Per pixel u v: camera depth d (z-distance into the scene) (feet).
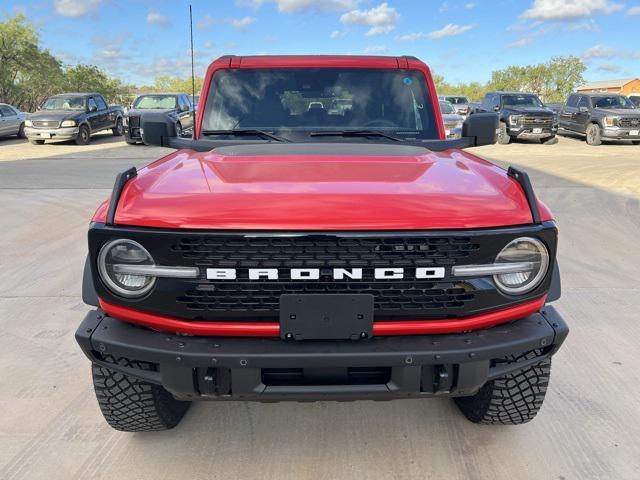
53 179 36.40
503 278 6.93
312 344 6.69
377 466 8.52
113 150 56.29
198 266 6.63
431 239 6.60
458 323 6.88
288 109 11.30
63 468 8.46
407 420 9.70
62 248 20.34
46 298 15.40
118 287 6.86
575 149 57.06
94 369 8.02
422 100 11.48
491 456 8.72
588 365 11.48
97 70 162.09
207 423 9.65
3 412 9.87
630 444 8.97
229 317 6.78
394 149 9.57
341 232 6.50
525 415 8.70
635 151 54.49
